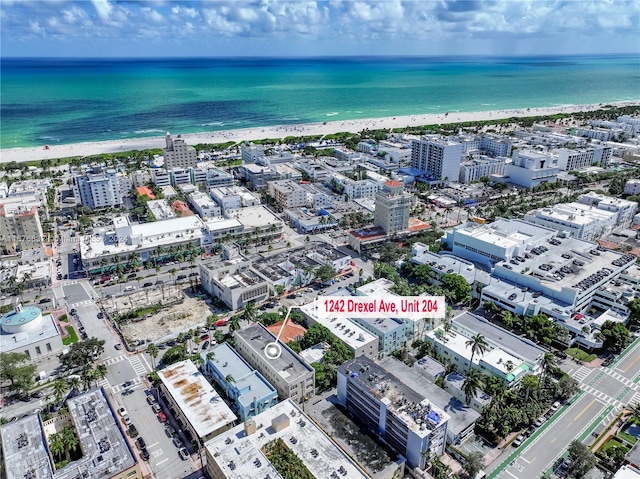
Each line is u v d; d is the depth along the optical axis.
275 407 168.25
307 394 191.25
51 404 186.62
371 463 152.75
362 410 173.88
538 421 179.00
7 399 194.12
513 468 159.38
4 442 155.12
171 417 182.62
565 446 168.50
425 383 189.62
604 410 185.75
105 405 169.75
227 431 157.62
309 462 145.00
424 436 148.12
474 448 167.62
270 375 195.50
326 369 197.50
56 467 150.88
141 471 154.00
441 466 153.00
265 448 150.25
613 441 170.38
